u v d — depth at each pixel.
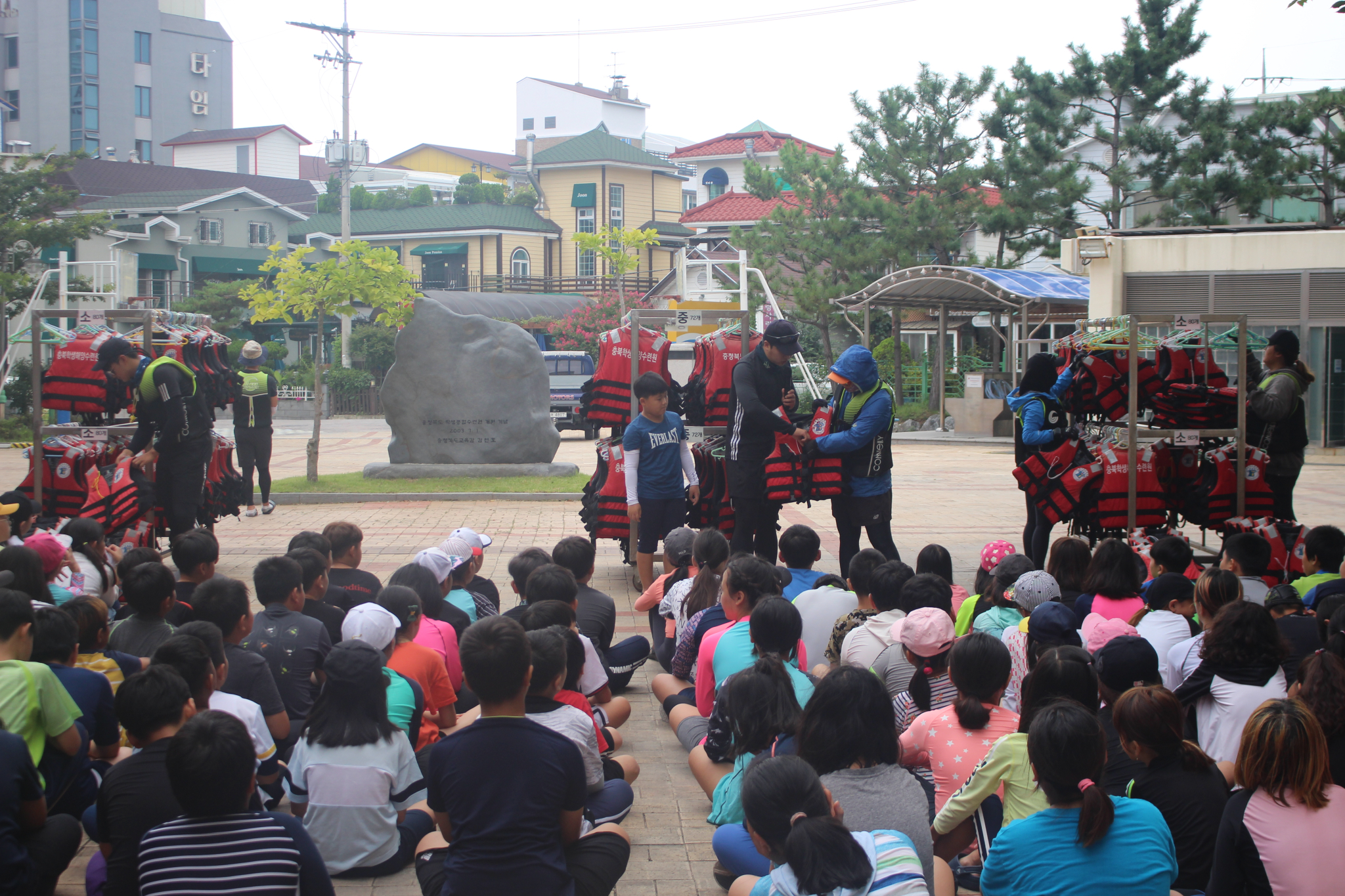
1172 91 23.23
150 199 41.84
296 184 52.00
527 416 16.16
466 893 3.22
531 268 46.50
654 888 4.07
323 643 5.00
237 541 11.25
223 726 3.01
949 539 11.53
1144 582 6.46
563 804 3.35
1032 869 2.95
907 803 3.34
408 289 15.70
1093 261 18.59
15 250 26.83
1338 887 2.95
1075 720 3.00
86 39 59.28
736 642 4.77
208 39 64.19
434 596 5.59
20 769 3.47
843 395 7.53
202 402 8.55
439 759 3.32
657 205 49.59
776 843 3.01
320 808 3.96
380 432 28.92
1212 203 22.39
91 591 6.22
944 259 27.09
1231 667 4.17
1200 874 3.38
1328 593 5.27
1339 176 21.67
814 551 6.22
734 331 8.81
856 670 3.51
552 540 11.54
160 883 2.94
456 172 61.00
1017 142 25.48
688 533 6.66
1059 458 7.78
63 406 8.66
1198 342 8.70
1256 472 7.71
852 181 27.59
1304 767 2.99
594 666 5.13
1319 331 18.50
